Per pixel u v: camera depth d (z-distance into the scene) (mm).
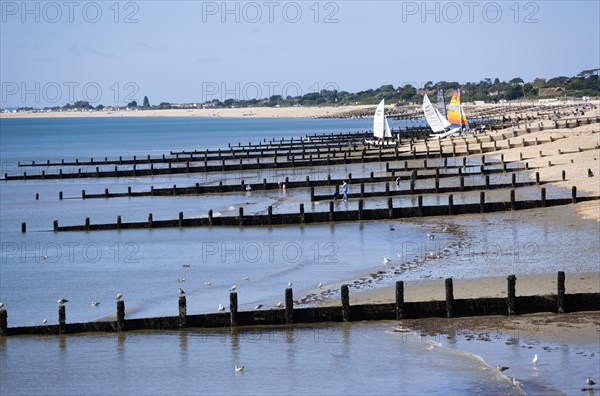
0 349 43188
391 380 36938
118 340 44188
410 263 59406
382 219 78938
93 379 38750
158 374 39125
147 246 72000
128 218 89000
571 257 56938
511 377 35844
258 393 36438
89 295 55844
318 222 78938
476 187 91938
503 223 72438
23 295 56406
